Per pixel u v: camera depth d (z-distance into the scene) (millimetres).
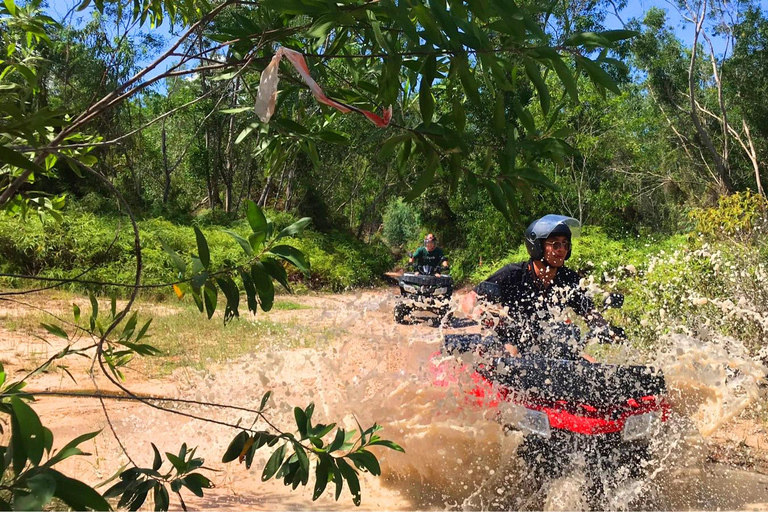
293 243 26047
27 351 8492
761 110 35594
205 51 2811
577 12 29656
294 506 4102
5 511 1719
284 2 2291
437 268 15492
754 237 9633
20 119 1916
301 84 3307
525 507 4094
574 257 17844
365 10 2363
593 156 27750
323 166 37438
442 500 4250
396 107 2879
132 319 2809
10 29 3688
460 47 2340
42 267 17016
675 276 7621
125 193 29422
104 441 5039
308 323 11883
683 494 4305
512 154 2684
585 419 4137
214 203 37938
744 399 5020
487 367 4359
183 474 2508
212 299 2549
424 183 2629
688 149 40375
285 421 4910
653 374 4340
